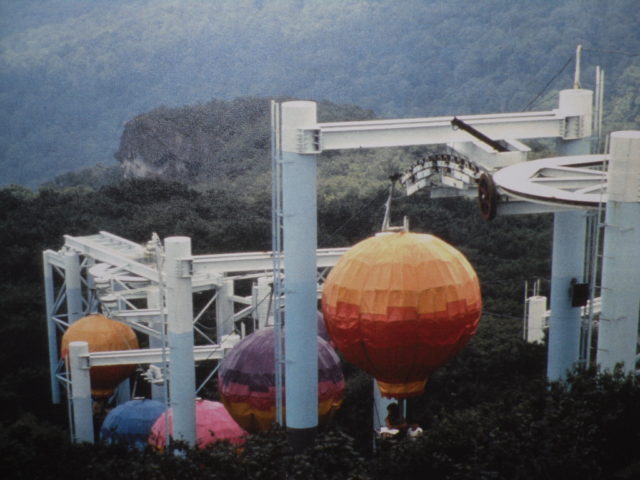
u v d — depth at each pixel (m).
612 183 29.19
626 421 26.73
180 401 42.06
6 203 117.56
